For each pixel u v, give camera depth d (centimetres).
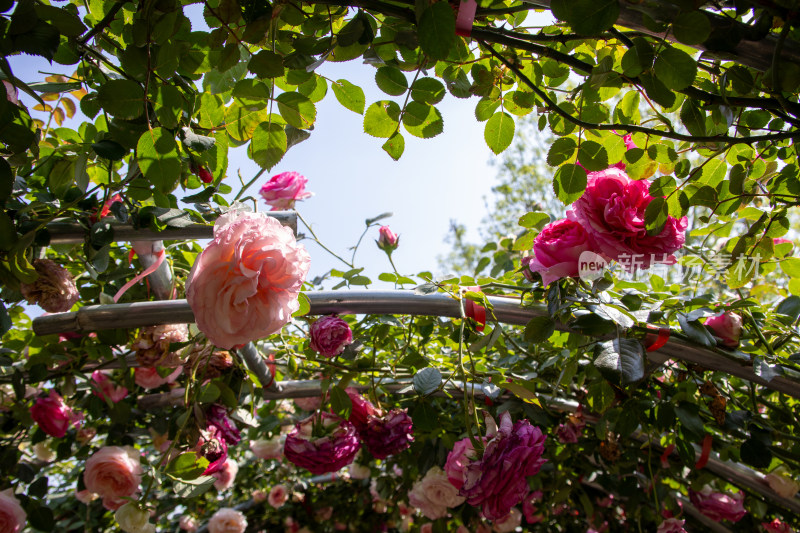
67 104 112
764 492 136
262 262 72
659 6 61
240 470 275
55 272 99
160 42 68
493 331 109
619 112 88
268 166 82
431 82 79
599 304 96
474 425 121
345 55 75
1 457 141
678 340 101
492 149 89
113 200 100
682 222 93
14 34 60
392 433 121
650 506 170
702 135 80
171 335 117
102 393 137
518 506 195
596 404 107
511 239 177
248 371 128
